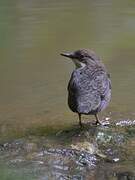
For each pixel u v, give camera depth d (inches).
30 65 690.2
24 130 482.9
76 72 460.8
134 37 801.6
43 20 910.4
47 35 826.2
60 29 858.1
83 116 513.3
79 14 948.0
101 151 437.7
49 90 596.7
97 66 472.7
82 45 772.0
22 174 381.1
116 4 1013.2
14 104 556.7
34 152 429.7
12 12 969.5
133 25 862.5
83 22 895.1
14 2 1051.9
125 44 768.9
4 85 617.3
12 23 888.9
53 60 709.9
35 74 653.3
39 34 829.2
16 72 663.8
